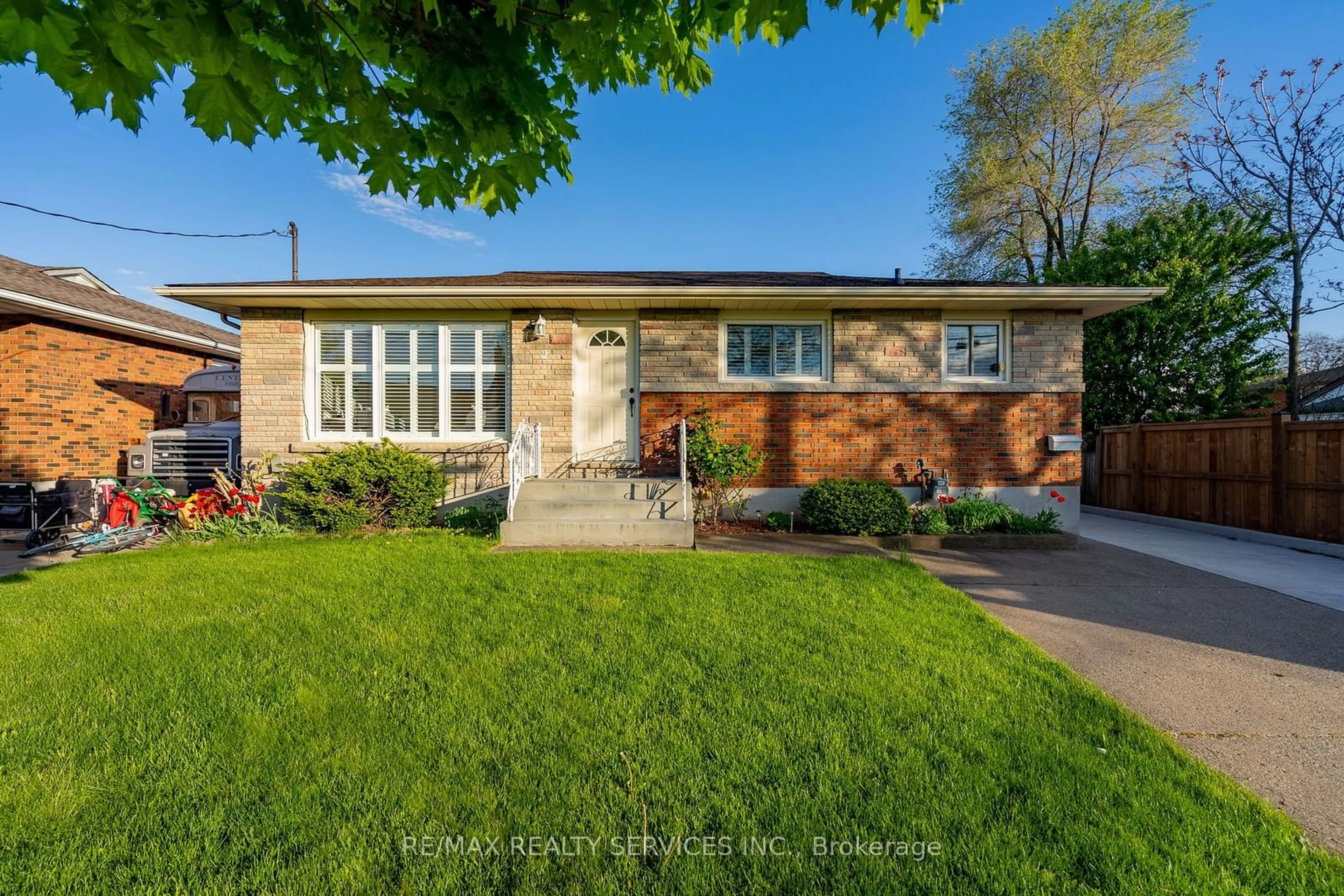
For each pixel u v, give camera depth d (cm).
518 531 662
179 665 331
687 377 844
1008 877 186
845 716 281
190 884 179
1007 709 293
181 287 773
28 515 868
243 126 227
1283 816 219
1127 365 1210
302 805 214
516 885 180
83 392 990
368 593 468
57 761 240
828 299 798
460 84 260
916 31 246
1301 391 1633
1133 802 223
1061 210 1739
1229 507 860
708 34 300
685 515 696
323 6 219
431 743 254
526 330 846
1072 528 844
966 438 847
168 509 788
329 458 752
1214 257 1197
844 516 750
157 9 180
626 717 278
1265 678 348
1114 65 1502
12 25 180
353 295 777
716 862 190
